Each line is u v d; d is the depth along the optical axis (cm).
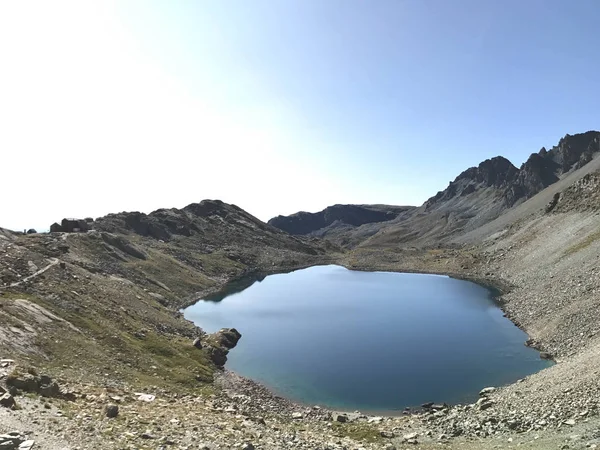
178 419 2689
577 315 7481
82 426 2045
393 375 6531
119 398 3106
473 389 5850
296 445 2577
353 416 4984
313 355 7650
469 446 2916
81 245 12962
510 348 7588
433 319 10569
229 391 5491
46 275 7062
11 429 1770
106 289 8019
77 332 5375
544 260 13900
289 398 5719
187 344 7200
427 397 5644
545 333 7800
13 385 2464
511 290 12925
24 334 4462
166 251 19225
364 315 11212
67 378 3597
